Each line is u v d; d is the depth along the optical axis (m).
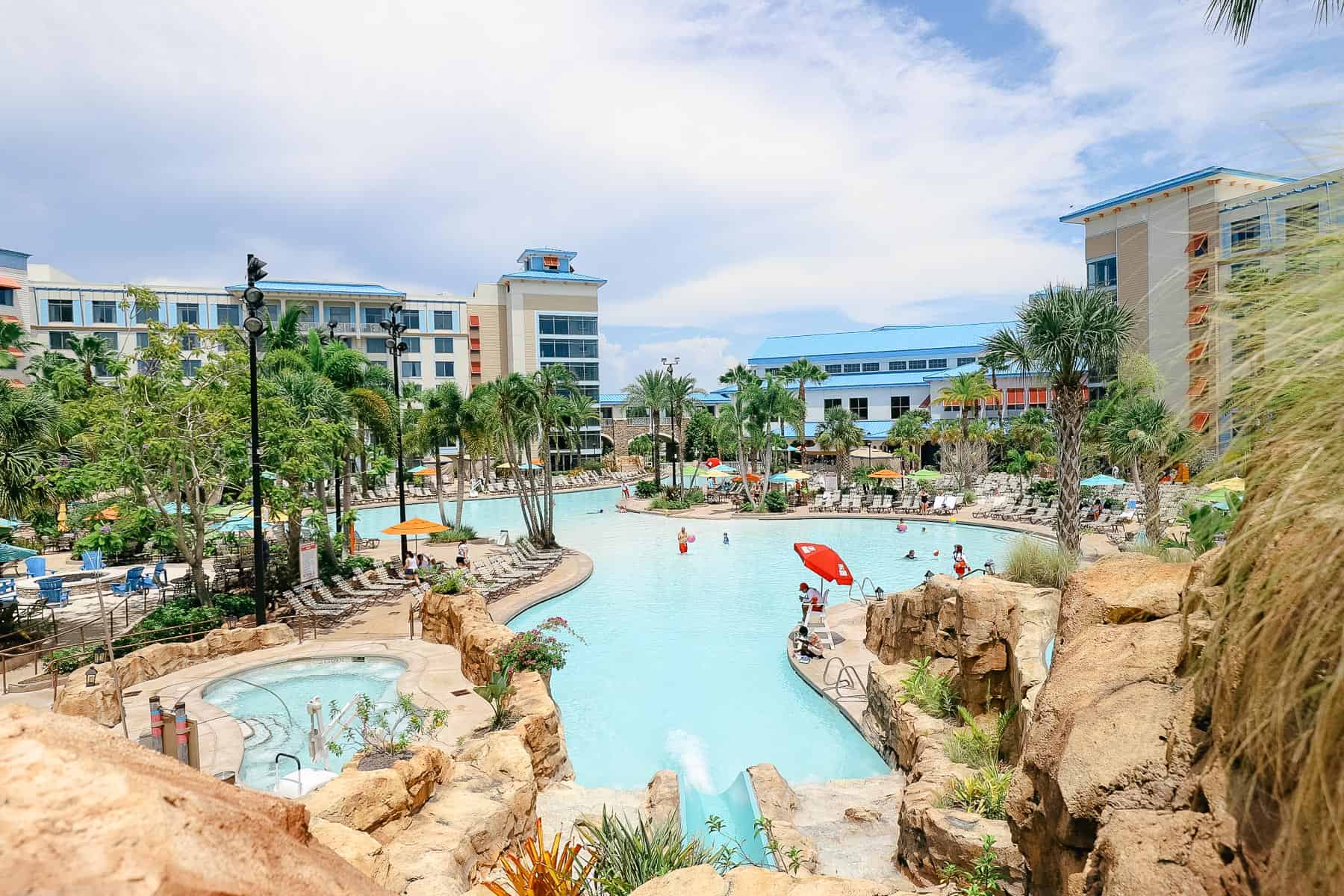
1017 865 6.09
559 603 24.06
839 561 18.06
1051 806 3.41
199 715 12.95
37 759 0.92
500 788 8.81
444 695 13.84
